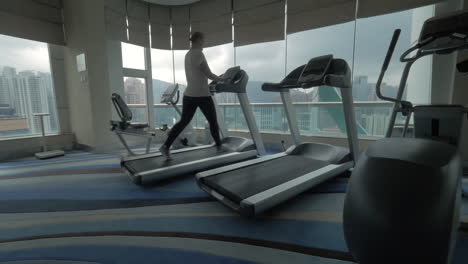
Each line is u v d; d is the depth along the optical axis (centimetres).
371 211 74
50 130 400
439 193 67
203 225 149
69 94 404
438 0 246
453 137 145
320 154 247
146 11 443
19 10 333
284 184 175
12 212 169
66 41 386
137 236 137
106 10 386
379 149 85
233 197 162
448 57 258
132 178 218
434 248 66
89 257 119
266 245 127
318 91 411
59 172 268
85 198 194
